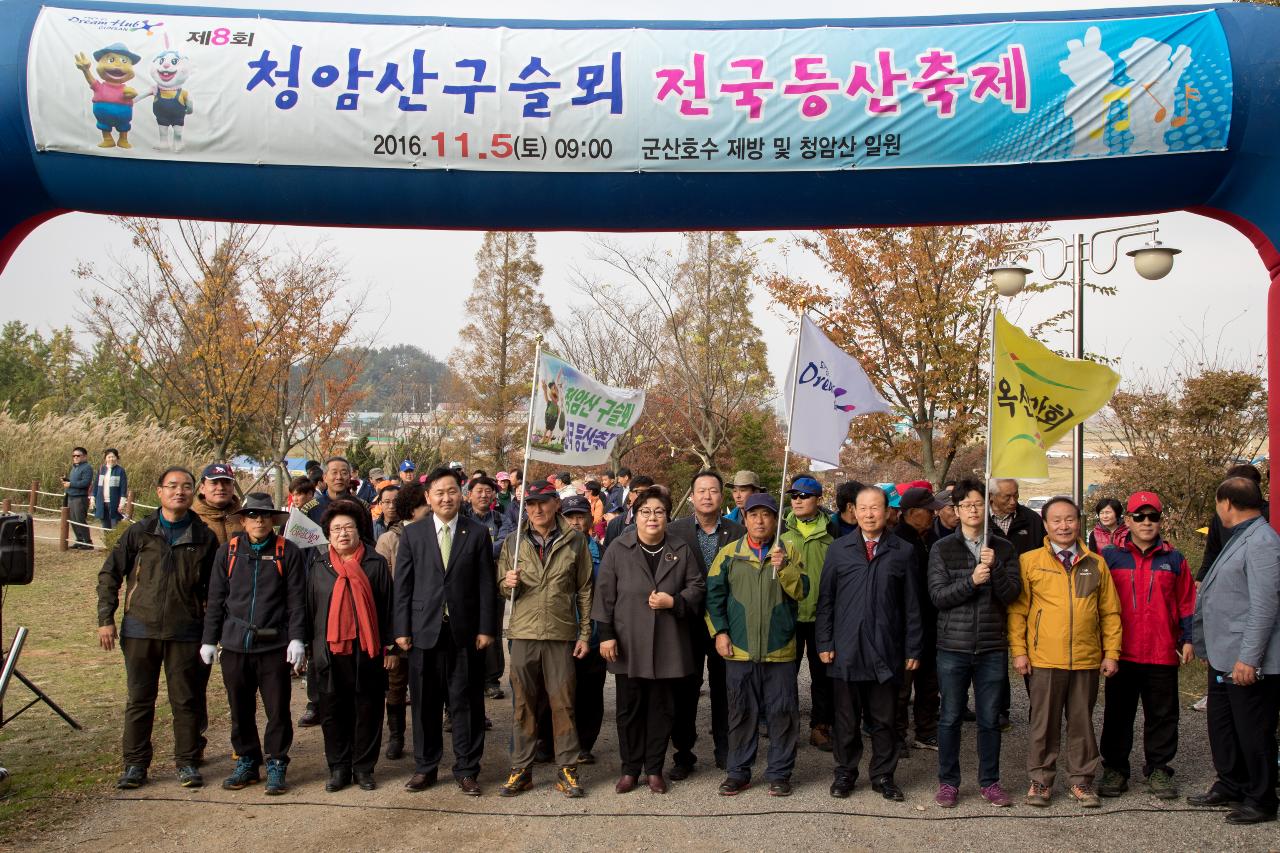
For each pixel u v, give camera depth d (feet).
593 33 25.54
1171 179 25.17
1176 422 58.59
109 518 61.82
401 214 26.00
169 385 82.74
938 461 59.11
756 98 24.90
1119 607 21.75
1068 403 22.79
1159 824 20.33
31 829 20.03
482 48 25.23
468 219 26.16
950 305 52.54
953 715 21.68
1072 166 25.00
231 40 25.12
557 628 22.74
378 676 23.22
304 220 26.43
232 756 25.38
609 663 23.13
